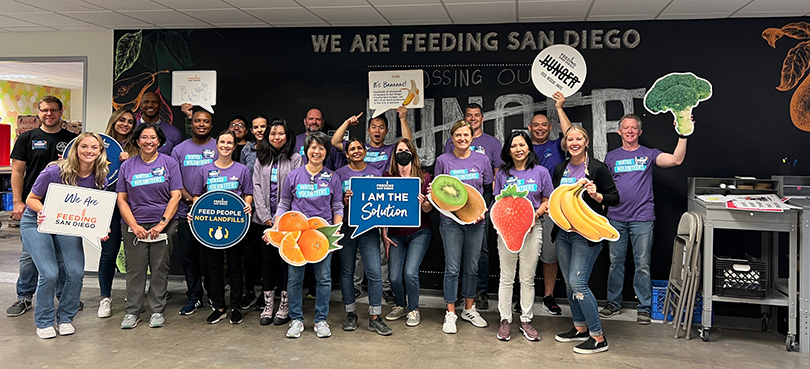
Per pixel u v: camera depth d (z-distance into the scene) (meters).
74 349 3.55
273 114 5.31
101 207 3.78
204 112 4.37
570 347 3.70
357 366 3.32
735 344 3.82
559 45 4.47
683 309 3.97
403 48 5.11
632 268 4.85
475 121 4.67
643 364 3.41
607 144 4.83
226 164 4.14
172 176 4.00
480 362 3.41
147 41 5.47
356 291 5.00
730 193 4.29
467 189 3.82
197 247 4.38
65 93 13.59
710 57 4.68
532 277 3.85
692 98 4.43
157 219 3.96
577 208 3.51
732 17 4.62
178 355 3.47
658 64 4.74
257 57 5.32
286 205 3.81
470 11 4.60
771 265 4.23
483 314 4.49
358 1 4.39
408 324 4.11
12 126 12.06
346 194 3.84
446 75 5.05
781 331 4.07
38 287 3.74
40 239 3.74
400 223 3.82
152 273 4.03
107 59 5.59
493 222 3.80
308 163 3.80
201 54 5.40
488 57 4.99
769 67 4.61
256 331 3.96
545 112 4.90
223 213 4.04
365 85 5.18
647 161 4.39
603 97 4.83
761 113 4.62
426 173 4.05
